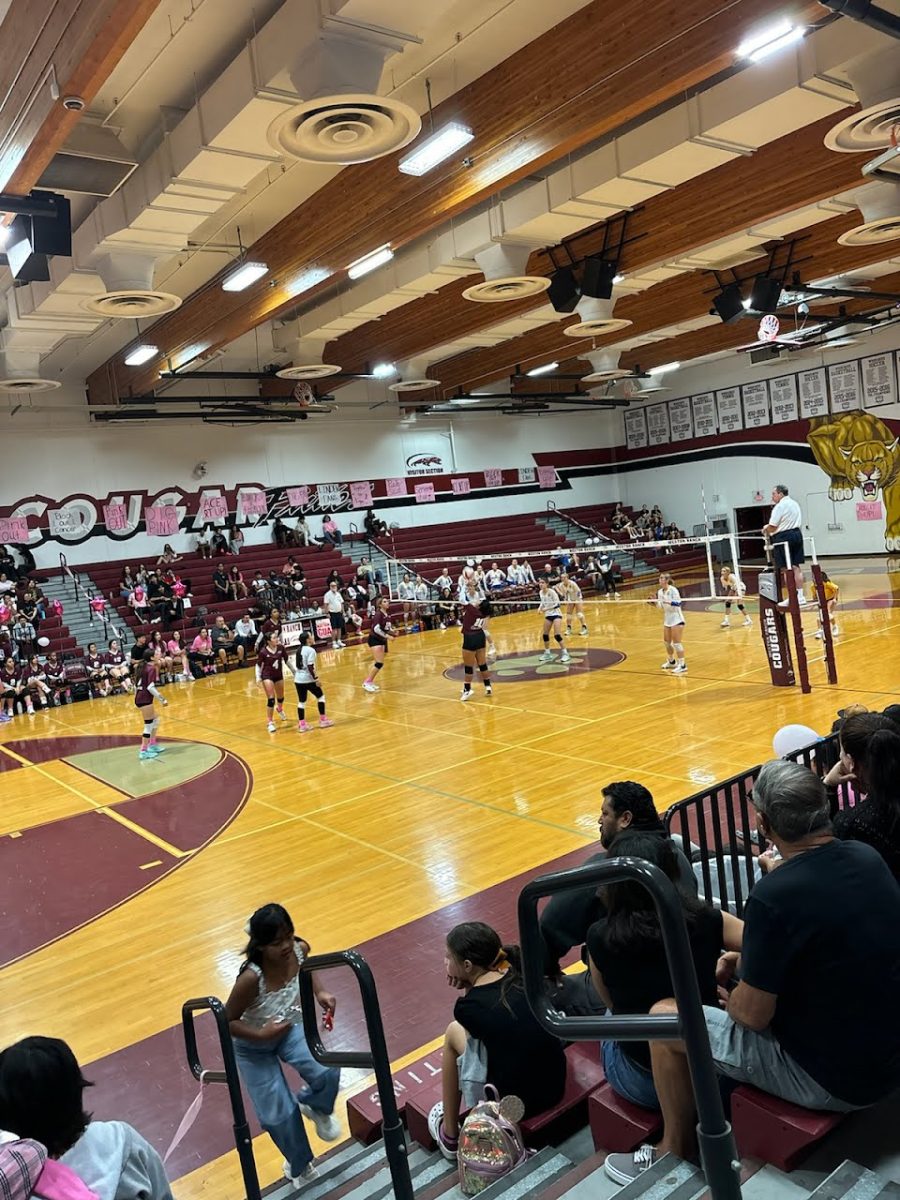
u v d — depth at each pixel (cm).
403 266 1566
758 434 3158
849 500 2911
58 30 678
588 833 820
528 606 2797
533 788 969
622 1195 237
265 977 388
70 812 1099
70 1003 616
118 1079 518
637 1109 292
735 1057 250
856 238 1411
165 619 2350
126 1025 579
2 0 768
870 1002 228
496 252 1385
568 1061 371
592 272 1483
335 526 2930
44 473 2444
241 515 2766
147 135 1038
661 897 146
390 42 737
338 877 786
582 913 348
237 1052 394
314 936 673
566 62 906
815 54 901
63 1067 213
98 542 2522
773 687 1309
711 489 3344
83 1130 217
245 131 848
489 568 3002
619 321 1803
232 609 2469
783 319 2405
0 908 810
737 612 2166
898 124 927
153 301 1220
